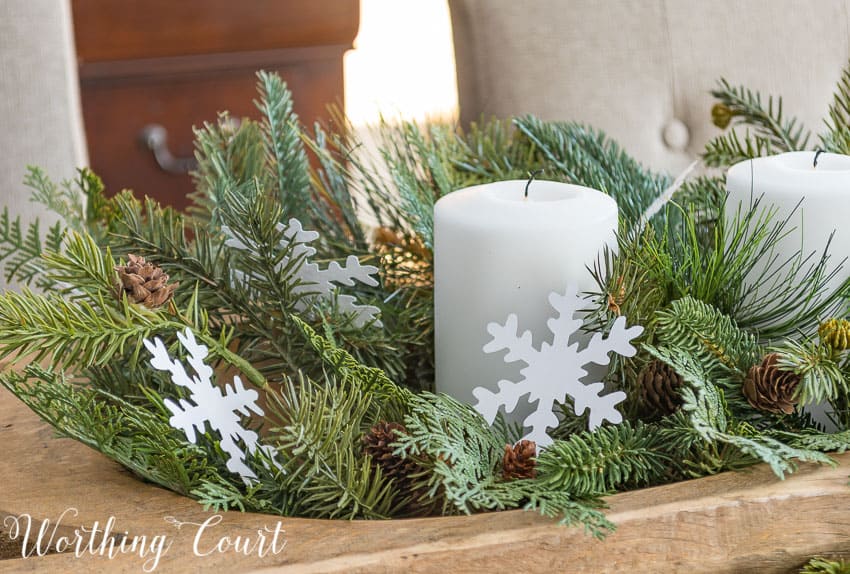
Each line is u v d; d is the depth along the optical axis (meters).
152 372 0.70
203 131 0.78
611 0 1.22
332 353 0.66
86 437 0.64
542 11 1.21
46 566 0.60
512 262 0.67
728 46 1.23
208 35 1.68
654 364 0.67
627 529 0.61
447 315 0.69
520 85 1.21
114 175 1.69
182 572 0.59
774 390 0.65
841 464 0.64
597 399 0.65
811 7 1.23
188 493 0.65
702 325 0.65
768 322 0.70
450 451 0.62
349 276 0.70
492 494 0.62
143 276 0.65
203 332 0.67
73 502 0.64
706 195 0.79
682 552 0.61
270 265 0.70
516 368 0.68
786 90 1.23
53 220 1.19
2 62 1.18
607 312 0.67
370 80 3.38
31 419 0.70
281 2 1.70
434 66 3.37
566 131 0.84
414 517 0.66
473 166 0.84
